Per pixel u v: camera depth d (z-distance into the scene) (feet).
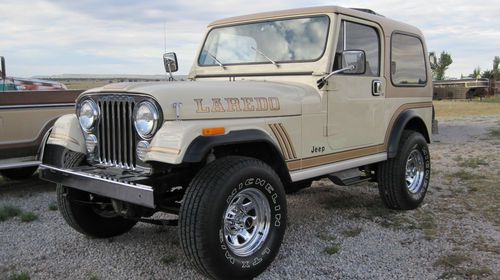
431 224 15.83
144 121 10.91
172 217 16.69
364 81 15.49
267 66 14.88
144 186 10.39
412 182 18.10
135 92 11.06
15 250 13.76
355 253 13.39
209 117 11.19
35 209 18.19
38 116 20.88
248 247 11.51
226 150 12.10
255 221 11.78
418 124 19.08
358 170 16.96
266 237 11.76
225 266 10.81
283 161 12.34
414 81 18.48
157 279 11.77
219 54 16.22
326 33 14.17
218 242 10.62
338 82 14.35
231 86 12.26
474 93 108.58
